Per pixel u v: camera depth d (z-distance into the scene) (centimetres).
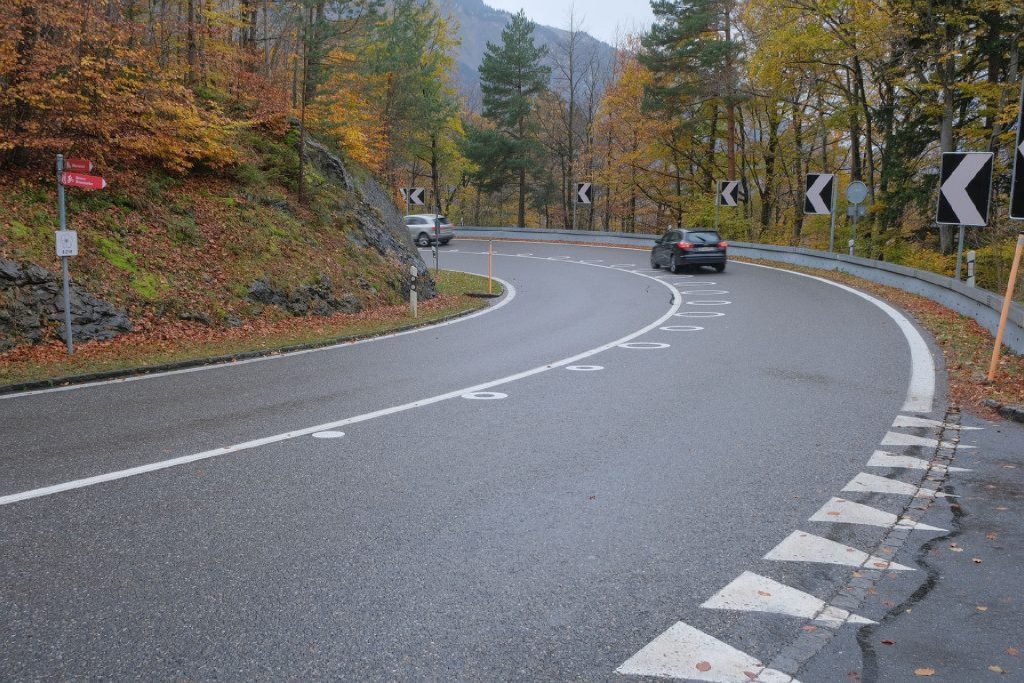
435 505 566
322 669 353
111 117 1658
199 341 1388
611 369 1124
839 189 3981
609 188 5678
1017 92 2341
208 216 1789
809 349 1261
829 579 447
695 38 4300
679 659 363
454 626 393
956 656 363
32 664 355
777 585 440
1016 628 388
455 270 3303
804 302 1920
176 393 966
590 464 666
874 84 3259
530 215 7712
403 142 4738
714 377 1052
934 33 2486
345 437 752
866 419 812
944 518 539
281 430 778
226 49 2366
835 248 3641
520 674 350
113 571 453
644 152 4841
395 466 658
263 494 587
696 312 1825
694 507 563
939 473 636
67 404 900
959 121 2806
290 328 1585
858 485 608
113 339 1323
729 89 3991
